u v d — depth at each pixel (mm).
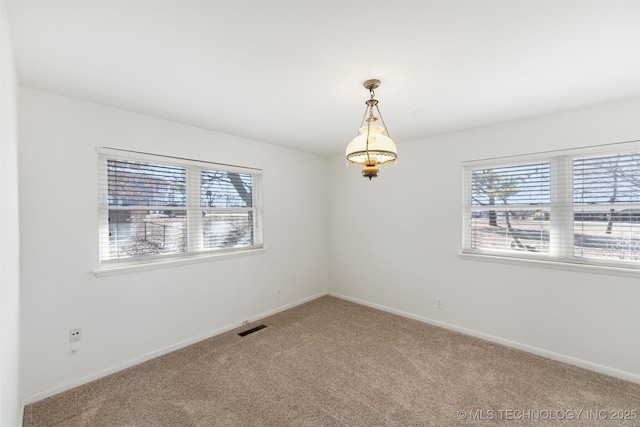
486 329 2973
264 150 3645
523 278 2744
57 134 2127
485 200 3055
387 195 3791
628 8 1249
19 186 1963
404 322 3430
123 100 2258
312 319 3535
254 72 1822
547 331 2613
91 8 1228
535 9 1261
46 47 1525
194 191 3020
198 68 1771
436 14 1290
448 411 1908
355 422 1815
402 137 3396
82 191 2246
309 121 2781
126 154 2469
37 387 2029
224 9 1250
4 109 1115
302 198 4168
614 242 2371
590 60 1691
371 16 1300
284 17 1305
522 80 1942
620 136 2281
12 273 1354
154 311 2639
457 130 3109
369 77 1889
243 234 3500
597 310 2375
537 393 2086
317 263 4418
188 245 2973
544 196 2695
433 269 3363
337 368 2424
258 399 2033
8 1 1159
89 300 2270
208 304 3051
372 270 3982
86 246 2262
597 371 2357
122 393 2100
